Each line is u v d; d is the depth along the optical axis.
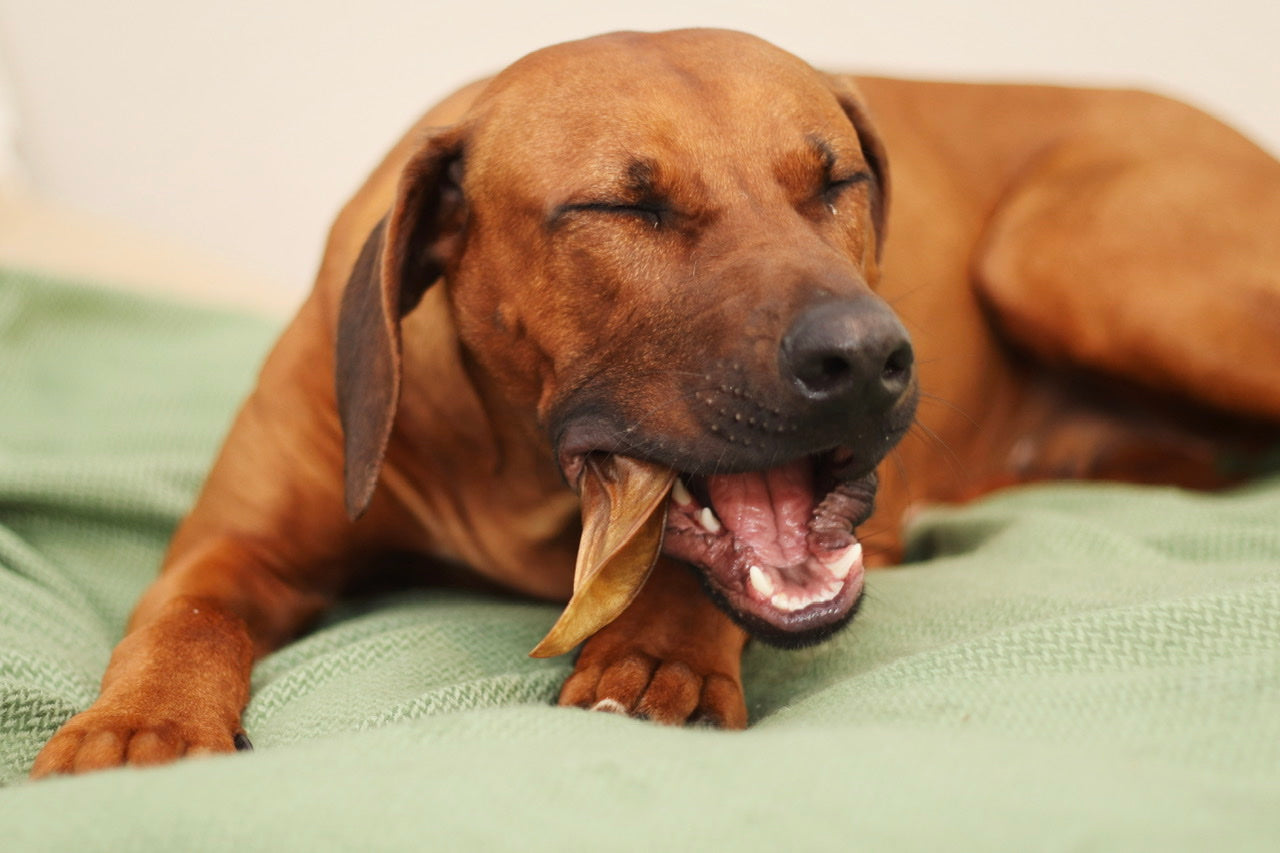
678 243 1.94
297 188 5.71
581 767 1.28
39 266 3.96
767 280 1.79
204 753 1.67
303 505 2.38
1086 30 5.46
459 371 2.26
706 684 1.82
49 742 1.67
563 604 2.53
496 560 2.46
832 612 1.75
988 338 3.31
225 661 1.96
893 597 2.16
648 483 1.84
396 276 2.08
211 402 3.51
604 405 1.94
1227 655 1.62
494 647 2.07
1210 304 3.19
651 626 1.91
